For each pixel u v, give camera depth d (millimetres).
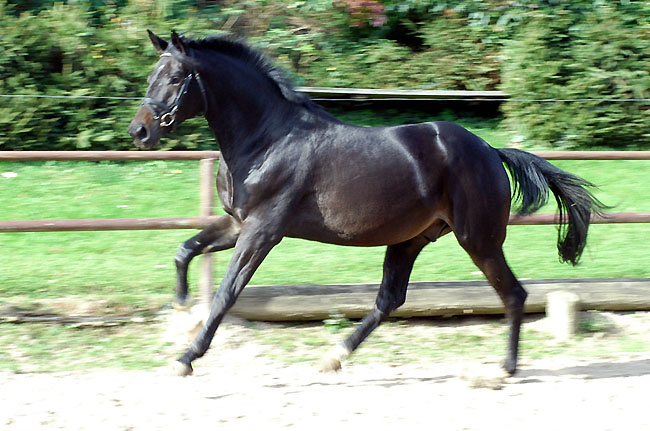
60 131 12211
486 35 13711
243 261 6648
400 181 6703
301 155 6648
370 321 7281
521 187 7191
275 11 14039
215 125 6727
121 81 12211
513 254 10172
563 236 7477
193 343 6699
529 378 7043
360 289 8203
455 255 10133
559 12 13148
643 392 6656
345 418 5980
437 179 6801
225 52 6754
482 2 13844
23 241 10156
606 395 6574
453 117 13953
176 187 11664
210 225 7281
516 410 6219
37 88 12102
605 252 10289
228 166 6777
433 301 8258
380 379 6984
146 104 6492
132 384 6656
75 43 12164
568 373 7191
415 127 6941
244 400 6328
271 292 8070
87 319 7965
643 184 12164
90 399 6266
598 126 12984
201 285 7801
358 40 14102
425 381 6934
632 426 5930
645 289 8586
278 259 9867
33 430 5637
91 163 12422
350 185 6645
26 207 10766
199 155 8102
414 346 7887
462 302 8297
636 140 13227
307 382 6863
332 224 6746
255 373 7074
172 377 6797
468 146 6887
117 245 10141
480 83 13641
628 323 8492
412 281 8844
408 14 14172
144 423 5801
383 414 6078
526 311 8492
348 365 7363
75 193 11312
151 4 12789
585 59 12945
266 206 6637
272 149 6656
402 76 13648
